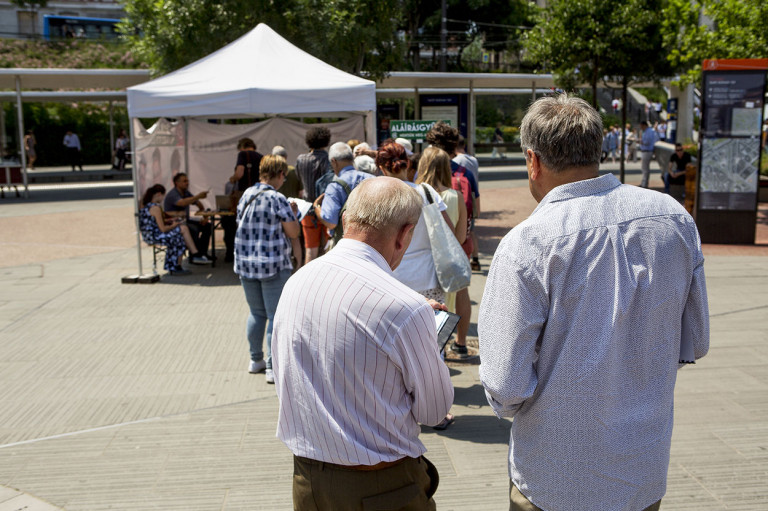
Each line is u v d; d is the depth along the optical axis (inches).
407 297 75.2
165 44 511.2
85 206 668.1
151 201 348.2
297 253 207.9
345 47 513.0
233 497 137.0
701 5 515.8
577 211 69.4
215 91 312.7
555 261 67.7
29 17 1886.1
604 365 67.5
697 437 157.5
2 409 183.2
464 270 167.3
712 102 393.1
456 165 243.8
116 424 172.9
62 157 1298.0
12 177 754.2
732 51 474.6
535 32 663.8
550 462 69.9
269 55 352.8
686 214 71.5
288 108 315.0
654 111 1675.7
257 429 168.4
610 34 611.5
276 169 193.2
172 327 258.5
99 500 136.5
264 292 196.1
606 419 68.2
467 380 194.2
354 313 73.9
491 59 1802.4
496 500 133.3
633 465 69.2
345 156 213.2
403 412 77.2
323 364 75.3
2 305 295.6
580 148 71.1
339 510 77.9
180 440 163.2
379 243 79.4
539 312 68.3
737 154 394.9
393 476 78.4
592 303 67.7
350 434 75.4
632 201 70.4
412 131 472.7
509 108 1689.2
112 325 262.2
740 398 179.3
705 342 73.4
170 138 433.7
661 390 70.7
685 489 135.0
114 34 1486.2
